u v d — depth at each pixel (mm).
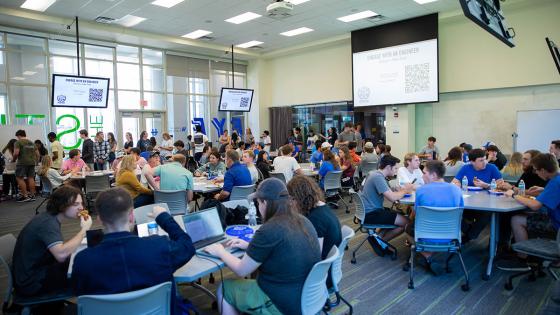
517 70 8242
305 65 12414
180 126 12148
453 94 9320
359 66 10367
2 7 7879
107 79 8367
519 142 8266
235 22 9430
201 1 7895
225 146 10383
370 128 10773
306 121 12672
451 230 3195
